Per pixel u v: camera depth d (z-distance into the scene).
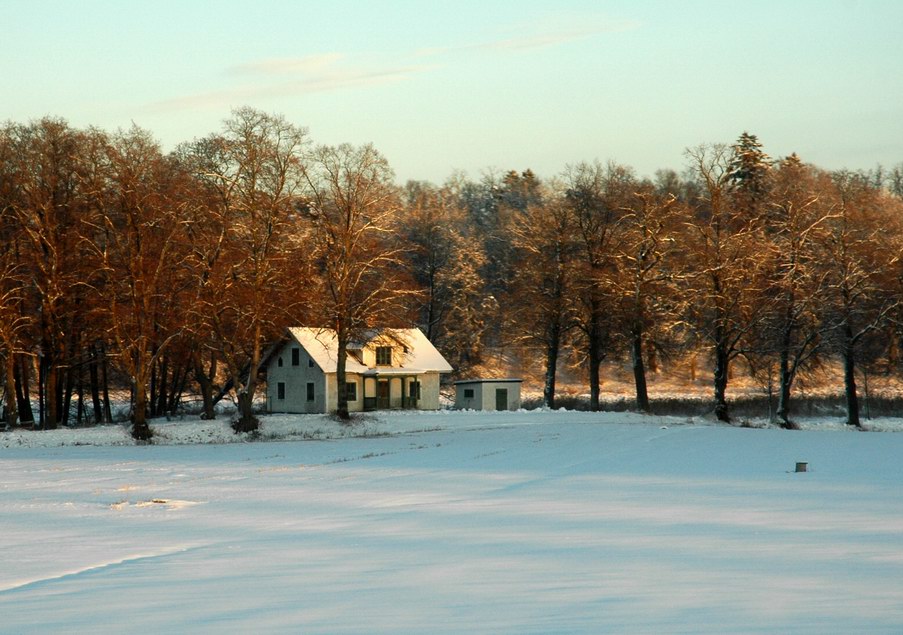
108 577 27.53
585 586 24.39
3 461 71.31
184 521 40.03
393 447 80.62
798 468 57.38
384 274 103.44
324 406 135.88
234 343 97.69
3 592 25.62
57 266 93.06
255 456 73.75
